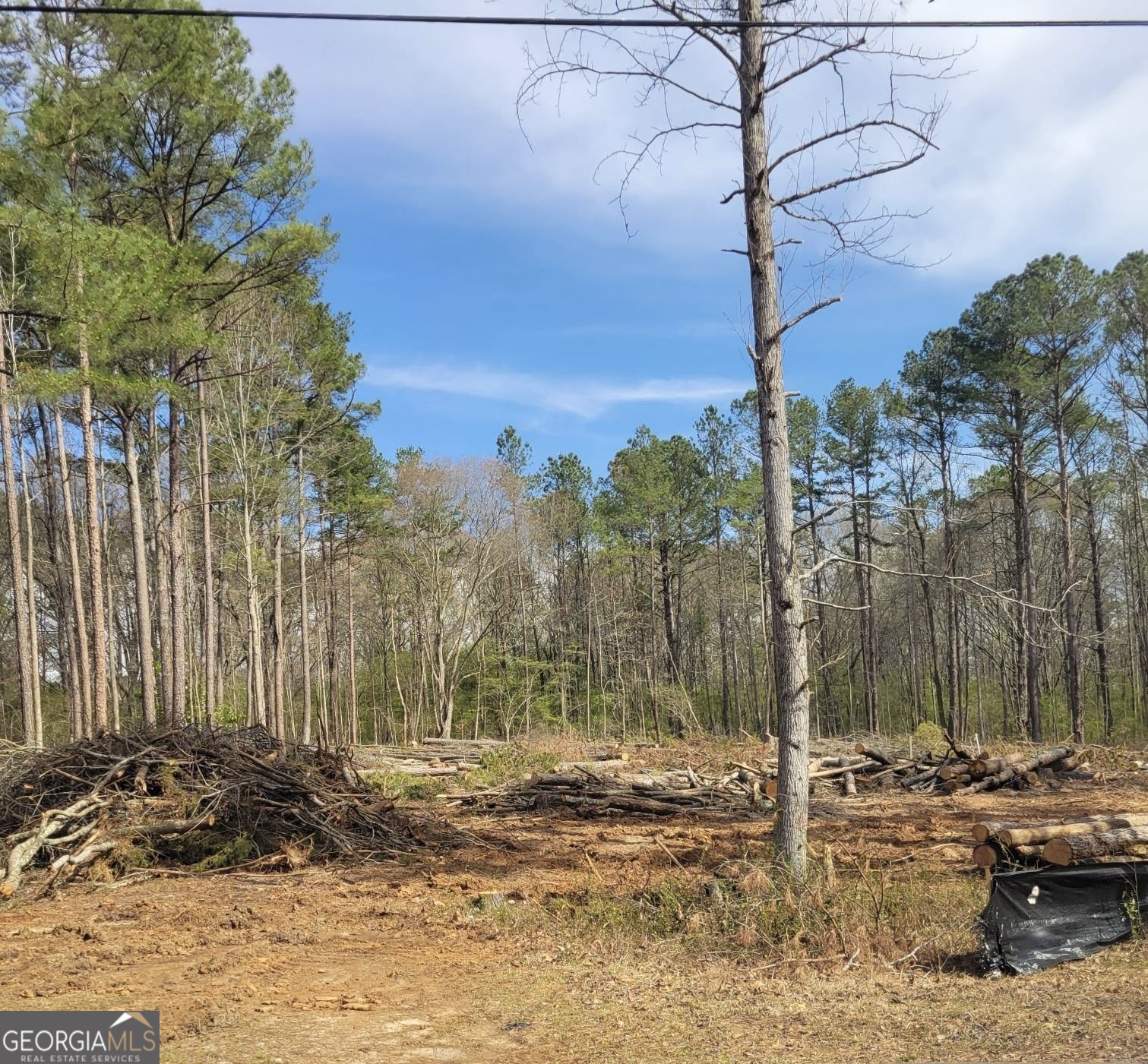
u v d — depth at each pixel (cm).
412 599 4391
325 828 1120
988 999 543
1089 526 3466
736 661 4931
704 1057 467
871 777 1809
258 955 689
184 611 2469
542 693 4603
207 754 1216
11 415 2283
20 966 659
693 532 4678
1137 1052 434
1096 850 665
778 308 800
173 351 2002
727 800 1559
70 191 1703
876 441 3931
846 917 683
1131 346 3016
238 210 2020
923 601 4181
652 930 733
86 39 1692
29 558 2542
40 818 1048
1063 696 4141
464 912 820
